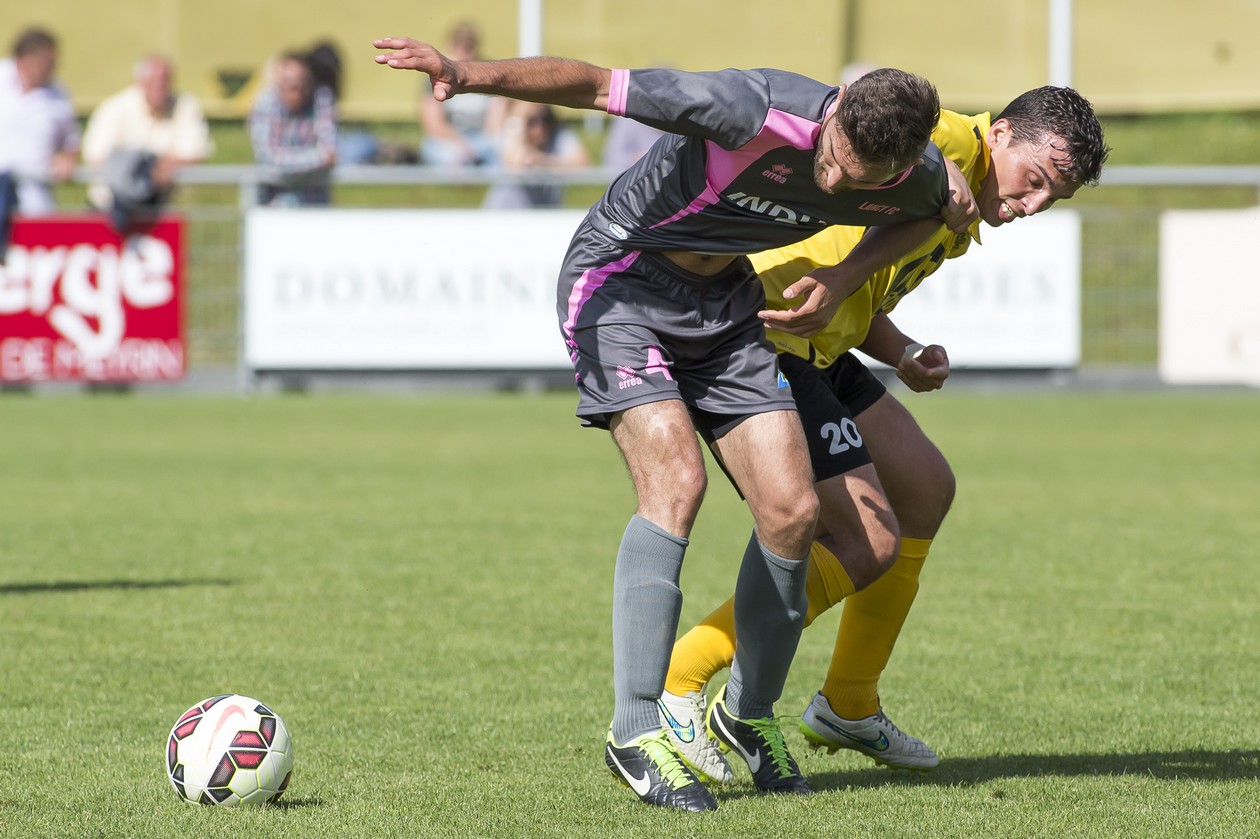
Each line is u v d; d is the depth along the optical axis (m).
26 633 19.31
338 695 16.53
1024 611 21.23
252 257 47.12
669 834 11.98
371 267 46.78
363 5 67.88
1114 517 29.38
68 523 27.81
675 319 13.31
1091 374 49.72
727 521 29.39
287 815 12.42
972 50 63.41
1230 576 23.75
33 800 12.73
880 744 14.26
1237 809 12.70
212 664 17.81
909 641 19.45
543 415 45.91
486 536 26.86
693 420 13.83
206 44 68.50
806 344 14.61
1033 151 13.98
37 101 51.25
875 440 14.68
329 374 47.28
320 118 49.38
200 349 49.38
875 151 11.93
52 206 48.34
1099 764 14.27
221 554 24.98
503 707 16.11
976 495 32.12
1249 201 53.78
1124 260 49.22
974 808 12.80
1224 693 16.97
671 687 13.93
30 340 46.72
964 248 15.41
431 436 41.25
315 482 33.22
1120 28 66.50
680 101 12.42
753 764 13.73
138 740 14.68
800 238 13.36
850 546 13.94
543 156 52.56
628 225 13.40
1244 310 47.81
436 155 59.00
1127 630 20.08
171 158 50.81
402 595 21.89
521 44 53.47
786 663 13.55
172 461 36.28
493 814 12.50
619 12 64.38
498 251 46.53
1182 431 43.00
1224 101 66.19
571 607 21.22
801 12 63.59
